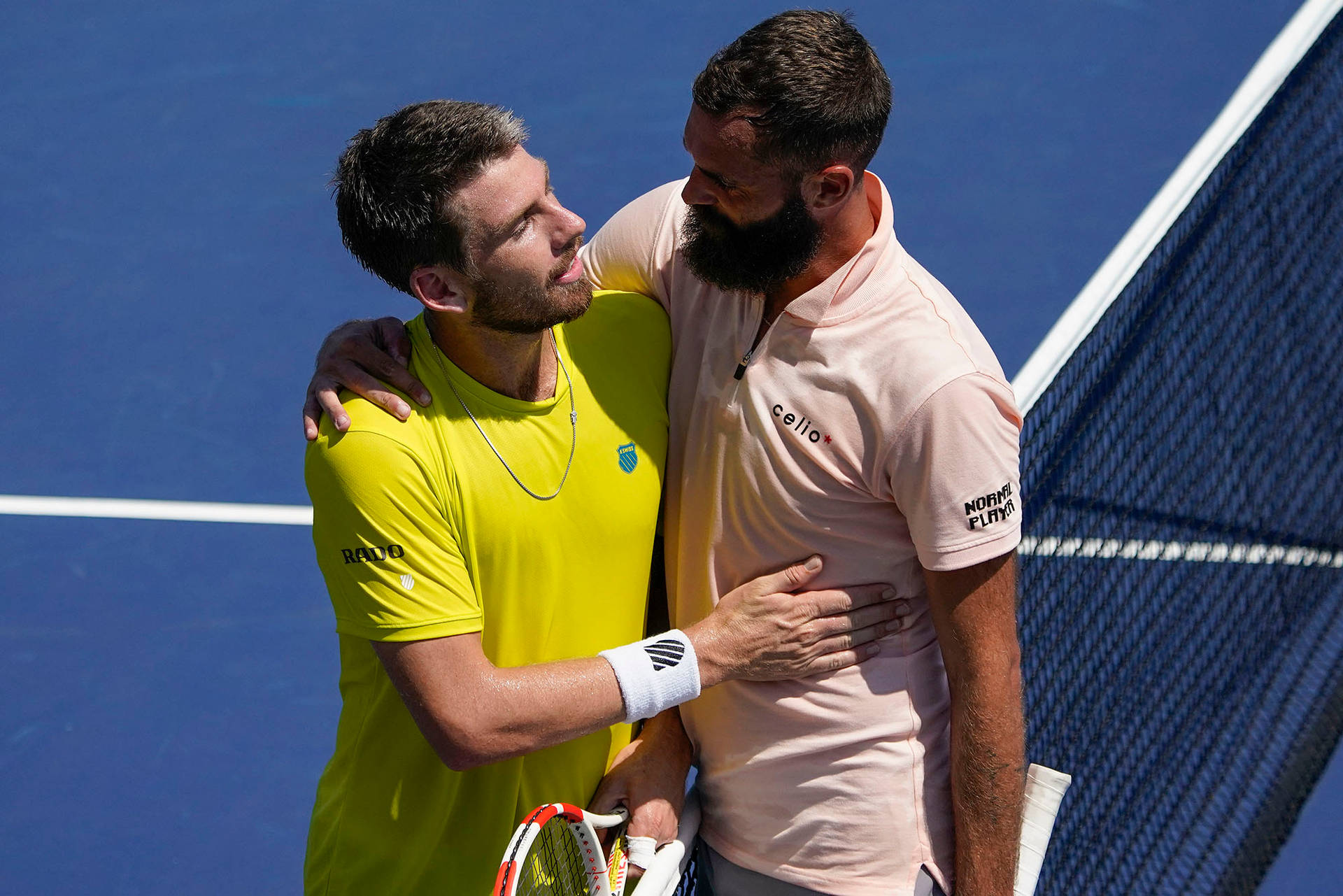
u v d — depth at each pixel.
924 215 25.55
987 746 10.02
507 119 9.41
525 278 9.39
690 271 10.29
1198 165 23.31
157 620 19.34
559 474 10.05
